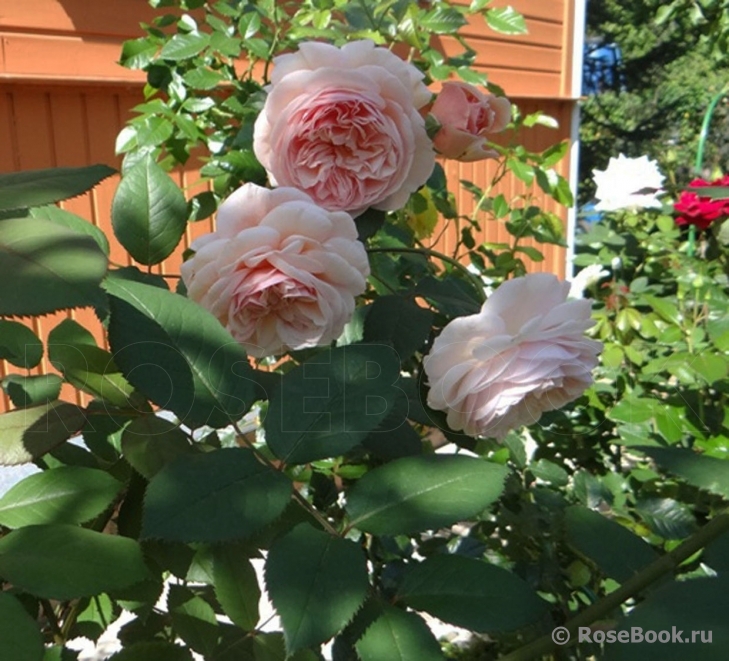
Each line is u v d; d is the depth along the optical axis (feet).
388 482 2.10
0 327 3.05
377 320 3.19
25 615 1.59
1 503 2.14
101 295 1.55
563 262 17.28
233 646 2.53
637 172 7.77
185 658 2.25
